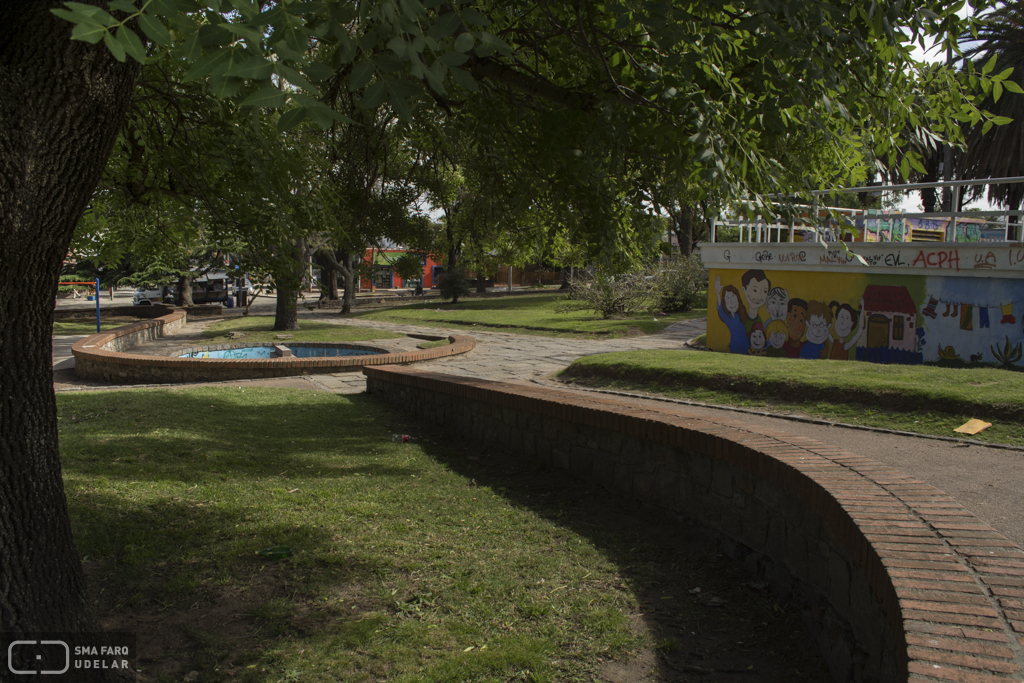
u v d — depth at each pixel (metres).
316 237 18.44
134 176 6.15
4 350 2.57
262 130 5.98
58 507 2.80
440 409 8.35
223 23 1.62
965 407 7.60
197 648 3.08
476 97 4.89
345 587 3.70
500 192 5.68
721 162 2.98
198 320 31.09
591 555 4.18
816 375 9.60
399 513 4.96
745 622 3.38
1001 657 1.83
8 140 2.32
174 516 4.61
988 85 4.05
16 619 2.58
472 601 3.55
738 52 3.69
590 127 3.89
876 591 2.48
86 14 1.44
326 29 1.93
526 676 2.88
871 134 4.38
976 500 4.86
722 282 16.98
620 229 4.79
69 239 2.69
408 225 10.56
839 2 3.35
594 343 19.89
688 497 4.59
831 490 3.14
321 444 7.36
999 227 17.62
